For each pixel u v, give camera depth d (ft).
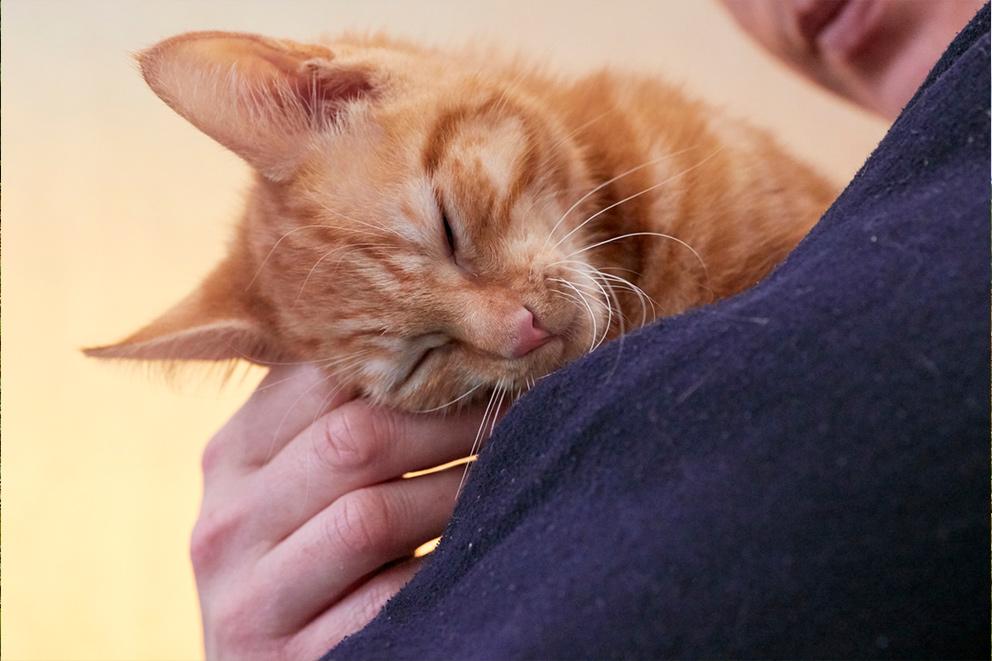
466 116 1.36
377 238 1.34
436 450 1.28
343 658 1.03
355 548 1.22
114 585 1.88
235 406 1.89
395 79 1.37
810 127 1.64
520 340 1.29
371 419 1.27
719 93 1.65
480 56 1.49
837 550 0.75
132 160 1.80
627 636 0.77
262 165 1.36
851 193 1.06
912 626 0.72
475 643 0.88
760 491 0.79
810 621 0.74
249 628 1.23
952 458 0.74
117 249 1.82
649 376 0.97
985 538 0.72
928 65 1.45
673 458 0.87
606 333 1.34
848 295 0.88
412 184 1.33
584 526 0.88
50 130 1.80
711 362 0.92
